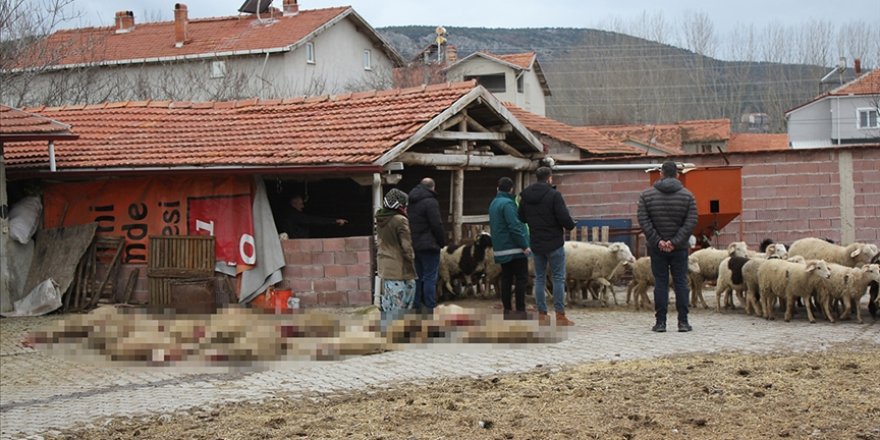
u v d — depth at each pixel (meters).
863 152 19.55
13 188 18.70
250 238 16.95
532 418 8.27
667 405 8.41
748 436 7.45
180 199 17.53
